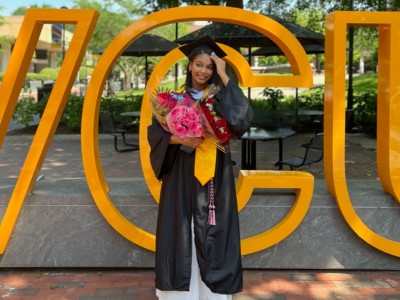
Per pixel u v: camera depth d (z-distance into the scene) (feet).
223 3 45.73
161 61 12.51
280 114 41.16
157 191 12.71
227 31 27.50
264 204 12.85
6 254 12.82
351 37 42.37
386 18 12.19
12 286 12.05
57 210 12.85
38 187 13.88
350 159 29.84
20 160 29.76
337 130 12.41
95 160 12.60
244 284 12.12
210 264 9.44
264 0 50.88
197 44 9.87
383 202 12.87
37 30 12.78
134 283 12.23
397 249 12.58
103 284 12.17
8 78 12.53
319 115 41.60
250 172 12.89
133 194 13.03
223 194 9.63
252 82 12.39
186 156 9.63
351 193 13.12
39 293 11.65
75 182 14.66
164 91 10.02
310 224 12.81
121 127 36.35
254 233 12.83
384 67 12.73
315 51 37.37
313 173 25.40
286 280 12.39
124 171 26.35
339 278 12.53
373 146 34.88
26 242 12.84
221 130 9.42
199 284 9.89
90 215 12.86
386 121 12.66
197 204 9.45
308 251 12.83
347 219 12.44
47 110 12.62
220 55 9.98
